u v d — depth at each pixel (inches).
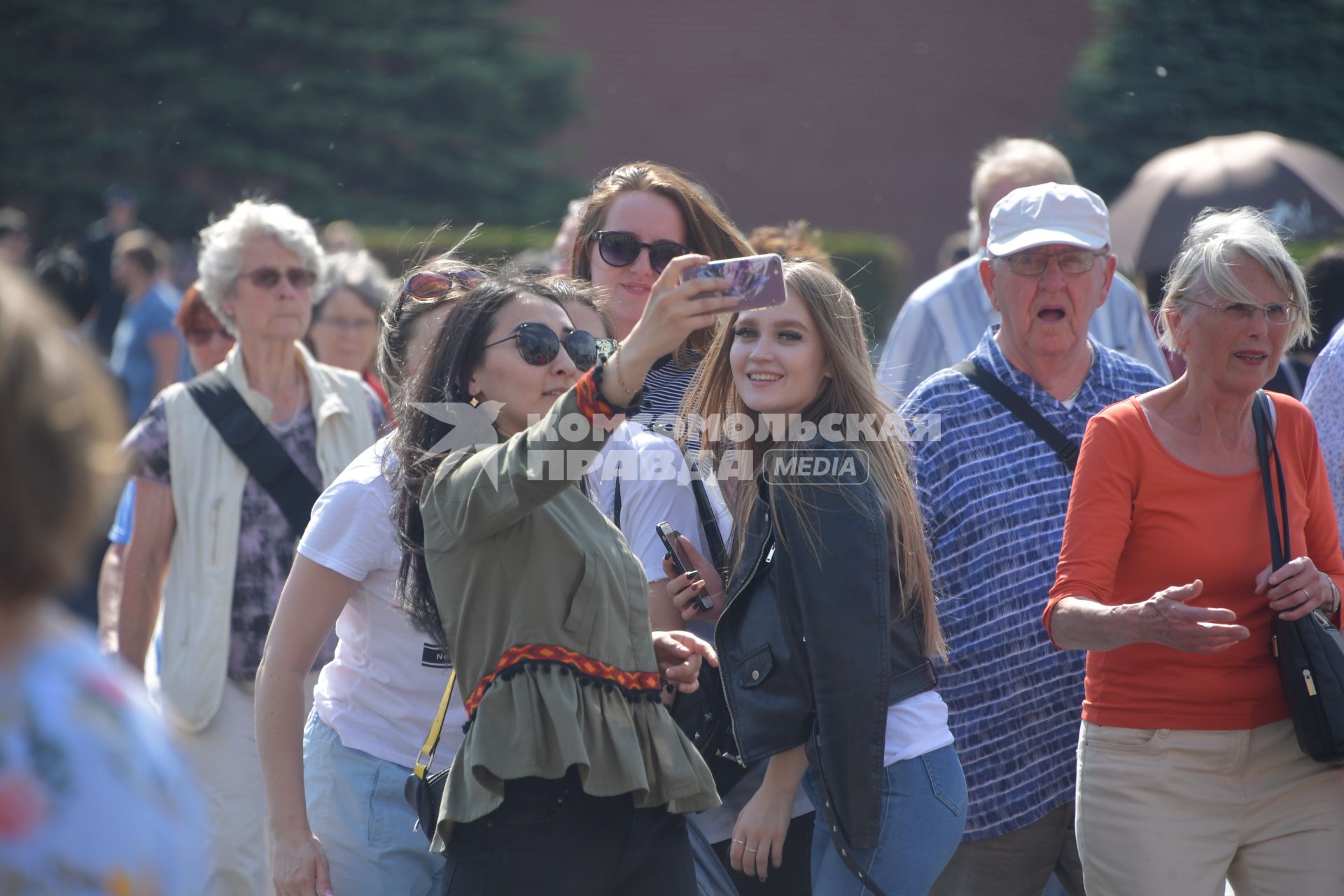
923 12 4252.0
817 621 423.8
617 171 623.5
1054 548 515.2
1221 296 445.4
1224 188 1023.0
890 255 3157.0
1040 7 4224.9
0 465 187.3
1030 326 525.0
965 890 512.4
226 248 616.4
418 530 387.5
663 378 563.8
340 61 3740.2
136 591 604.1
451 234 3053.6
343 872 431.8
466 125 3806.6
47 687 197.8
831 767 421.4
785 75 4266.7
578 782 355.6
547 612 353.7
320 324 857.5
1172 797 452.8
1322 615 443.8
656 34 4279.0
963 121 4247.0
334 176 3725.4
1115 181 3531.0
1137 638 424.2
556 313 387.5
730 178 4276.6
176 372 1422.2
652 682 372.5
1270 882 454.3
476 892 359.3
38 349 191.5
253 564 592.7
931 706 450.0
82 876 190.7
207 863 575.2
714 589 464.1
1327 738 429.4
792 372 452.8
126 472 585.9
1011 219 530.3
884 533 430.9
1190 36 3521.2
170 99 3622.0
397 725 437.1
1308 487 473.7
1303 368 751.7
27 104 3634.4
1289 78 3501.5
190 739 576.1
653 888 371.6
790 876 493.4
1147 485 459.2
